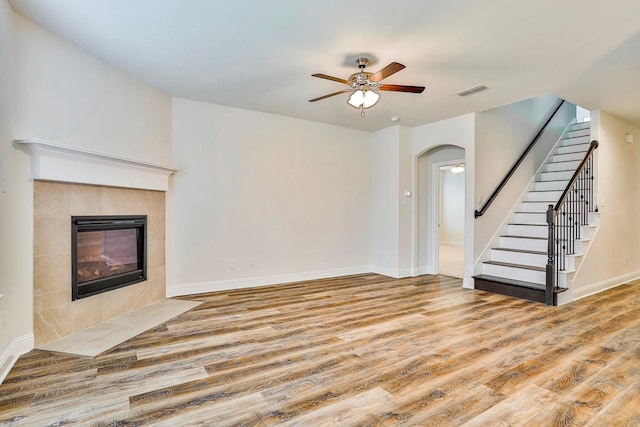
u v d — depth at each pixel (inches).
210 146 190.4
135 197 157.8
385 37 117.6
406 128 240.1
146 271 164.7
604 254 202.1
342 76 151.4
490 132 215.5
